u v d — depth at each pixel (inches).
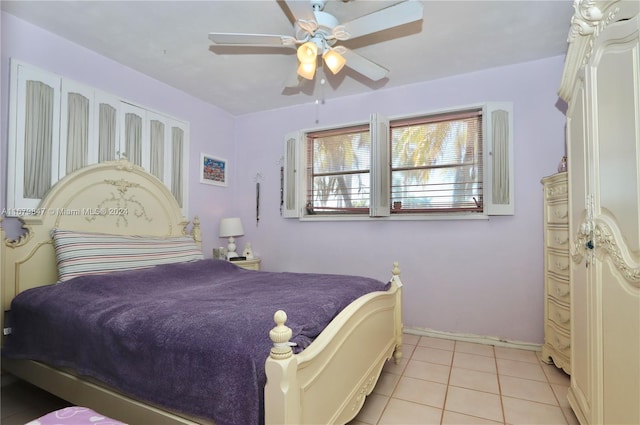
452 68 116.9
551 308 98.4
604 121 53.3
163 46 101.6
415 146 130.9
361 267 136.9
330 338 53.6
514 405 77.0
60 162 95.0
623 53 47.3
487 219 116.8
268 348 47.9
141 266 98.7
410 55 107.4
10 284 82.6
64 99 96.3
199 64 113.0
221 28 92.1
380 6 80.6
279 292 78.8
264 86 131.2
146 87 120.7
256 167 161.2
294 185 147.5
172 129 130.3
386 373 94.1
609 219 51.7
